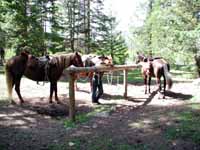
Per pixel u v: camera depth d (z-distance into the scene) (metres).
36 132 6.56
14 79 9.38
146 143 5.59
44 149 5.45
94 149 5.40
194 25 16.36
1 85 12.59
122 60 30.69
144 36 29.53
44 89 12.22
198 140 5.55
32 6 18.19
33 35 17.53
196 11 16.48
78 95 11.38
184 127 6.23
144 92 12.12
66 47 23.20
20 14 17.03
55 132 6.55
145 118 7.29
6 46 17.36
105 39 24.91
